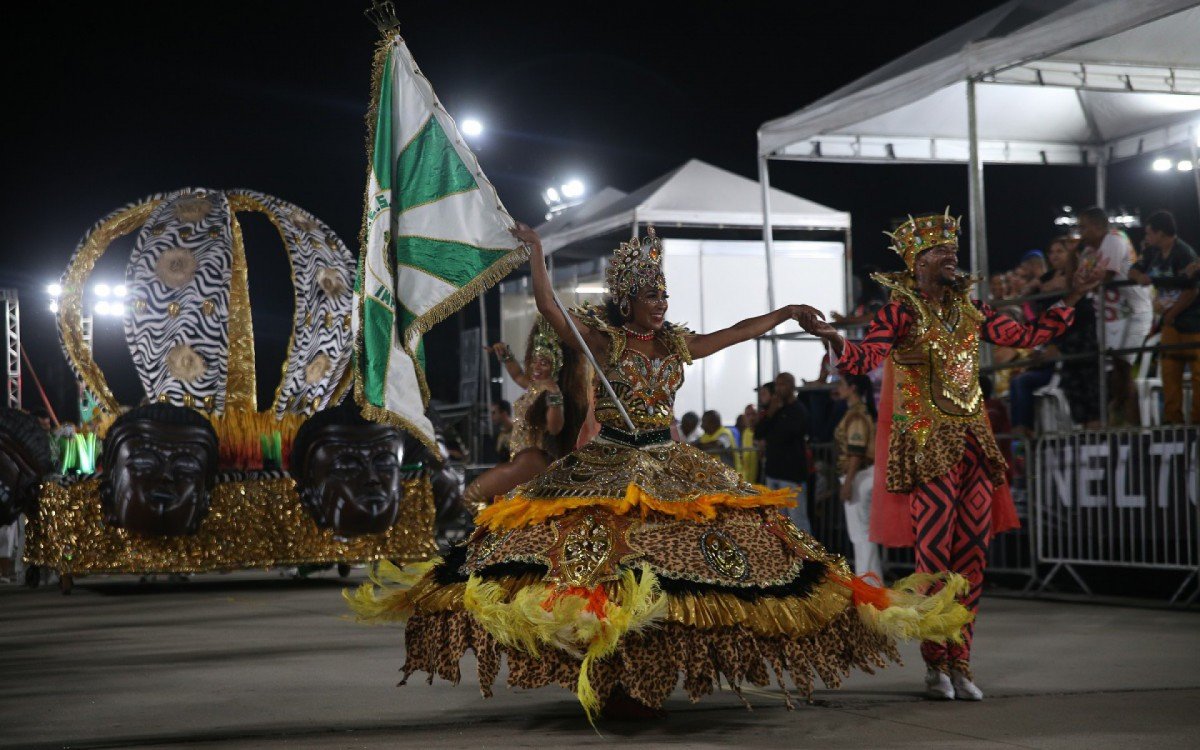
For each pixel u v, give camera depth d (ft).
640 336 14.60
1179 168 41.06
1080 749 12.19
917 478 16.43
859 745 12.41
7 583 38.45
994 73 32.19
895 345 16.71
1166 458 28.07
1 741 12.90
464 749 12.33
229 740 12.95
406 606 14.35
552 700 15.52
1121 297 32.96
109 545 32.68
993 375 36.50
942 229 16.62
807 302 51.47
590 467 13.96
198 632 23.58
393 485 33.55
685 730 13.34
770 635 13.15
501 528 13.87
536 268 14.84
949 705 14.97
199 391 34.17
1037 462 31.45
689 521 13.56
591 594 12.69
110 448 32.09
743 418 44.75
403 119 16.06
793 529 14.38
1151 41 32.91
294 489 34.06
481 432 57.31
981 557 16.52
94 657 19.95
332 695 15.97
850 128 40.78
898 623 13.56
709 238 52.49
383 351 15.61
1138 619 25.27
